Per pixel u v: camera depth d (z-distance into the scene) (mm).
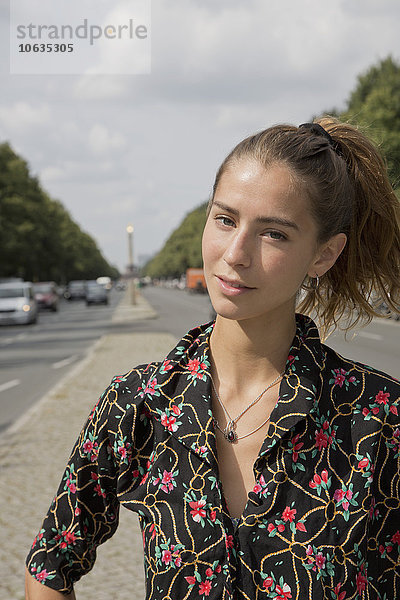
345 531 1115
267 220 1085
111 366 14086
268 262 1086
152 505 1162
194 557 1114
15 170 60094
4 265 59000
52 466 6473
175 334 22656
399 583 1194
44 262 73375
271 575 1098
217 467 1135
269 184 1089
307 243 1124
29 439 7574
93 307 53500
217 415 1180
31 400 10977
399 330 22453
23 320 31734
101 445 1241
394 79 32469
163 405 1182
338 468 1141
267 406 1164
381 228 1351
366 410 1177
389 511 1179
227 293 1103
